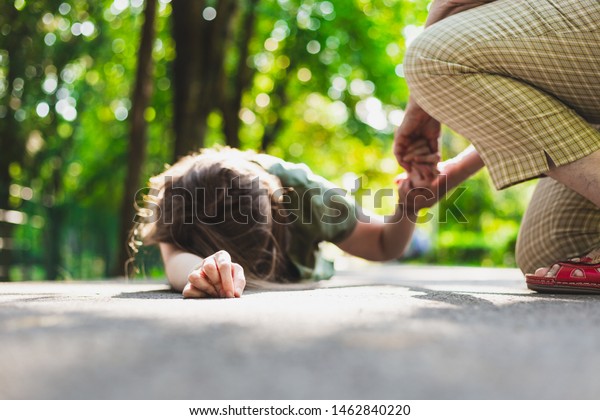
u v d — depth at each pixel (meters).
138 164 7.82
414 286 3.10
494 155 2.26
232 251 2.54
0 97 8.83
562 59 2.15
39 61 8.80
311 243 2.89
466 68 2.20
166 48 11.43
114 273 7.70
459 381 0.74
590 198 2.14
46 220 11.27
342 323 1.23
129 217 7.75
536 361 0.86
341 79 12.77
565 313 1.46
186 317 1.34
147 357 0.89
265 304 1.67
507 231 16.47
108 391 0.70
